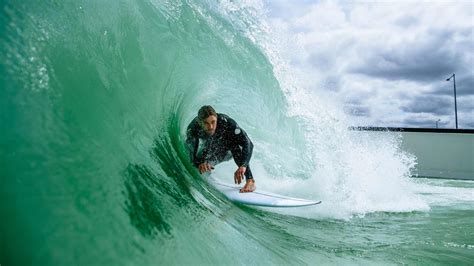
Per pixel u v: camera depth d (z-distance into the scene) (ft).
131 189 5.76
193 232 6.08
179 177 8.28
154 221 5.50
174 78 10.91
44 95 5.25
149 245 4.88
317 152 14.42
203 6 14.14
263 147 14.24
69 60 6.41
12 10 5.69
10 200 3.83
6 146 4.19
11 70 4.97
